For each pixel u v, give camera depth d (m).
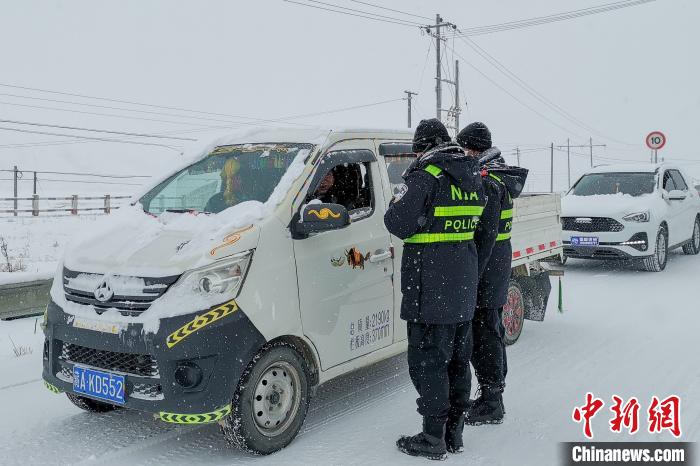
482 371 4.51
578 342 6.55
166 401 3.66
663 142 18.22
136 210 4.66
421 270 3.83
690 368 5.61
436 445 3.92
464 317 3.87
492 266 4.45
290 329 4.02
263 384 3.93
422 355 3.90
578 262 12.27
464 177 3.81
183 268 3.73
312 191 4.35
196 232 4.02
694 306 8.11
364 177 4.90
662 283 9.79
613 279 10.24
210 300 3.70
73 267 4.12
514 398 5.01
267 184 4.46
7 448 4.09
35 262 12.42
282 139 4.77
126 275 3.83
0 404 4.83
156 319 3.64
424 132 3.91
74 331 3.94
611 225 10.54
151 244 4.02
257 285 3.86
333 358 4.34
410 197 3.74
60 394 5.06
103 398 3.86
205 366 3.65
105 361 3.91
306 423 4.50
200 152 5.01
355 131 4.88
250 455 3.99
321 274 4.25
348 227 4.54
